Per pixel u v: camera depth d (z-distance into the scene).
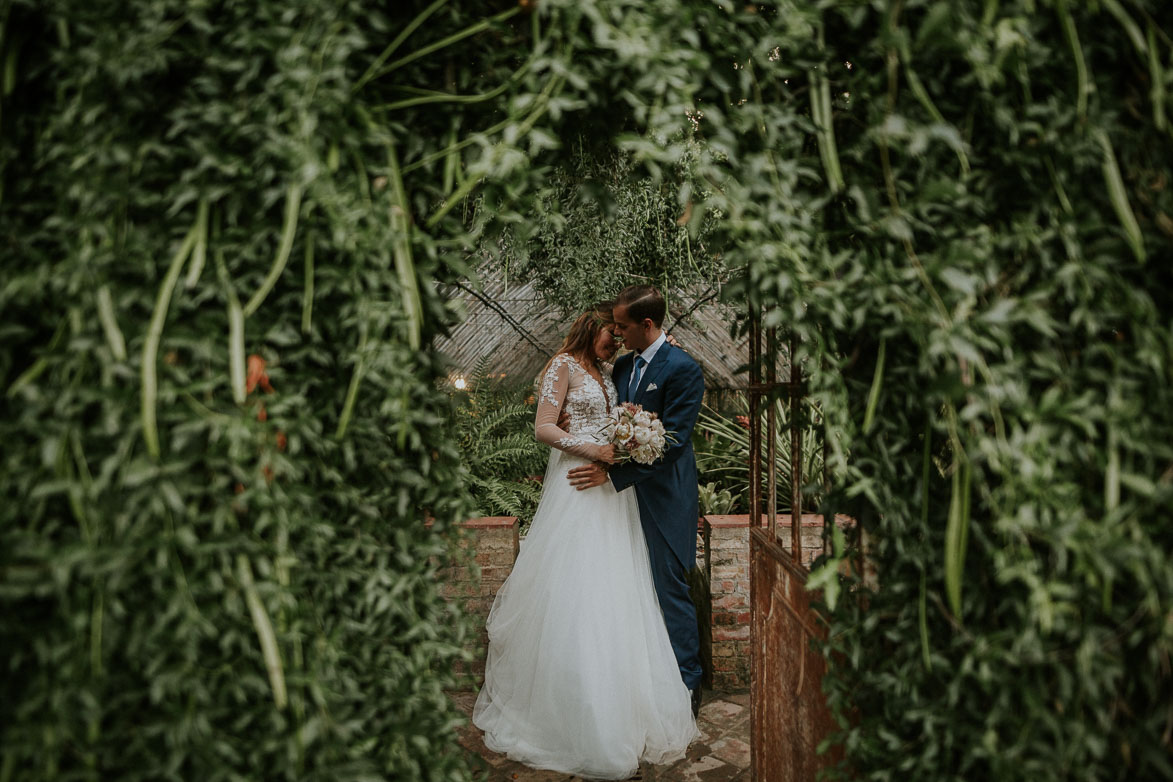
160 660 1.03
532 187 1.29
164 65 1.07
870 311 1.23
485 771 1.40
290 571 1.14
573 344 3.17
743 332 1.64
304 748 1.10
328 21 1.09
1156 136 1.18
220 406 1.10
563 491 2.97
